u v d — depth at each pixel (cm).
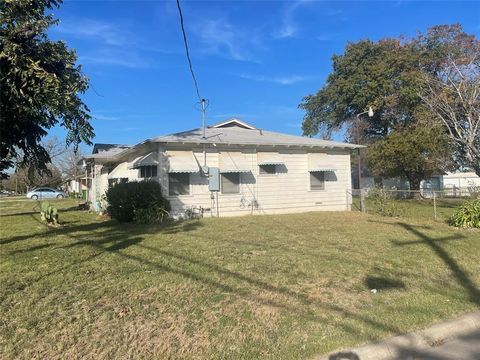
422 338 509
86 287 666
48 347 469
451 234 1188
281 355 455
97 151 2842
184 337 496
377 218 1661
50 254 916
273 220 1598
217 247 980
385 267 803
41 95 859
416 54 3528
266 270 765
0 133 962
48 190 5269
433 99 2584
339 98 3866
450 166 3111
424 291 671
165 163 1723
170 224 1485
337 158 2153
